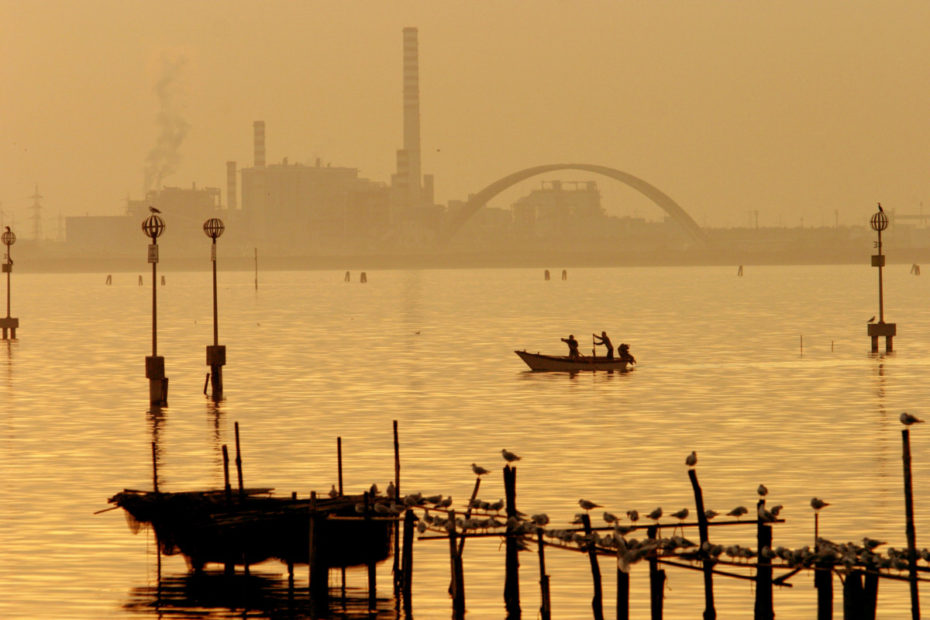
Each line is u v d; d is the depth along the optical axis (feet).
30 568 386.73
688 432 649.20
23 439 637.71
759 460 558.56
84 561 394.93
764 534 323.37
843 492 482.28
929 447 590.96
